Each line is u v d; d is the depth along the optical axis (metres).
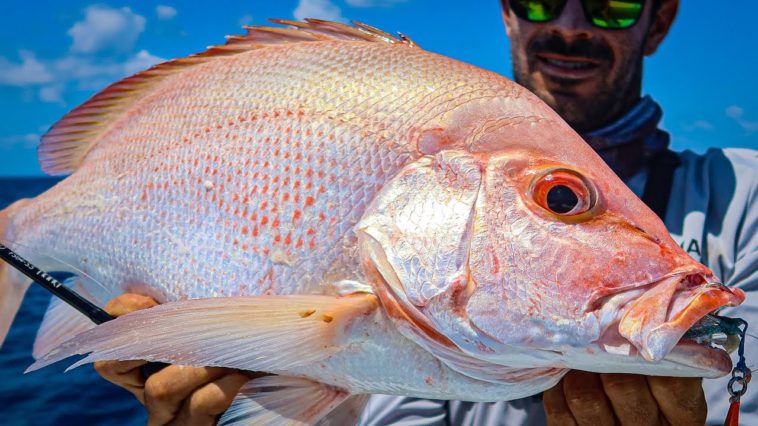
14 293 0.68
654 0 0.81
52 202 0.65
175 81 0.61
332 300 0.51
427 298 0.50
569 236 0.49
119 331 0.51
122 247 0.60
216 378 0.58
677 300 0.46
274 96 0.57
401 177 0.52
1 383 1.95
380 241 0.51
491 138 0.52
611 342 0.47
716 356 0.47
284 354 0.51
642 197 0.79
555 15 0.80
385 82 0.55
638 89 0.81
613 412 0.54
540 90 0.82
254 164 0.55
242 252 0.55
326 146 0.54
